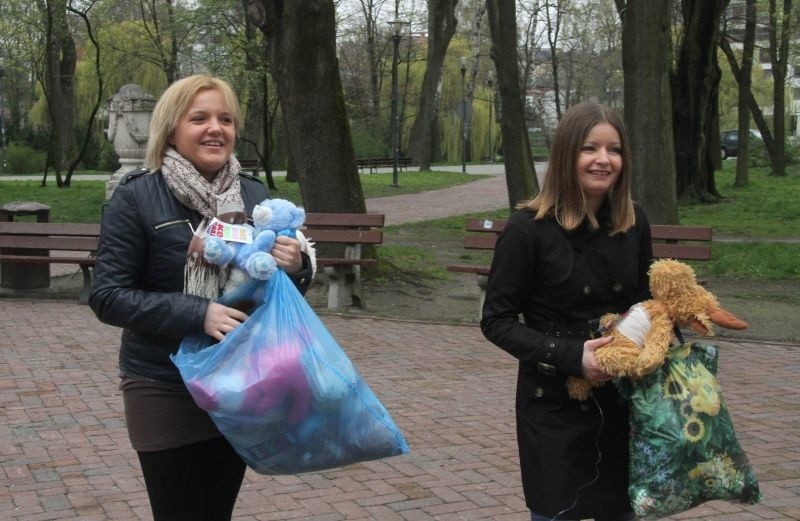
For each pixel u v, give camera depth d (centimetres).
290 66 1141
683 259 901
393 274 1197
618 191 308
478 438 577
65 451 542
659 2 1288
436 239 1747
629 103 1327
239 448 284
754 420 622
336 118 1152
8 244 1079
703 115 2547
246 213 316
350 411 282
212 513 319
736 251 1516
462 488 491
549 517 303
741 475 286
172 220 296
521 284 308
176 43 3131
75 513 451
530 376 311
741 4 3444
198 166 305
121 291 288
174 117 301
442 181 3734
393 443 290
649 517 290
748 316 1013
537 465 306
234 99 311
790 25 3241
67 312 995
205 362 275
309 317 285
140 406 298
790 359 812
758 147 4738
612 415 304
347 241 1002
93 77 4400
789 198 2689
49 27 2803
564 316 307
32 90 5159
